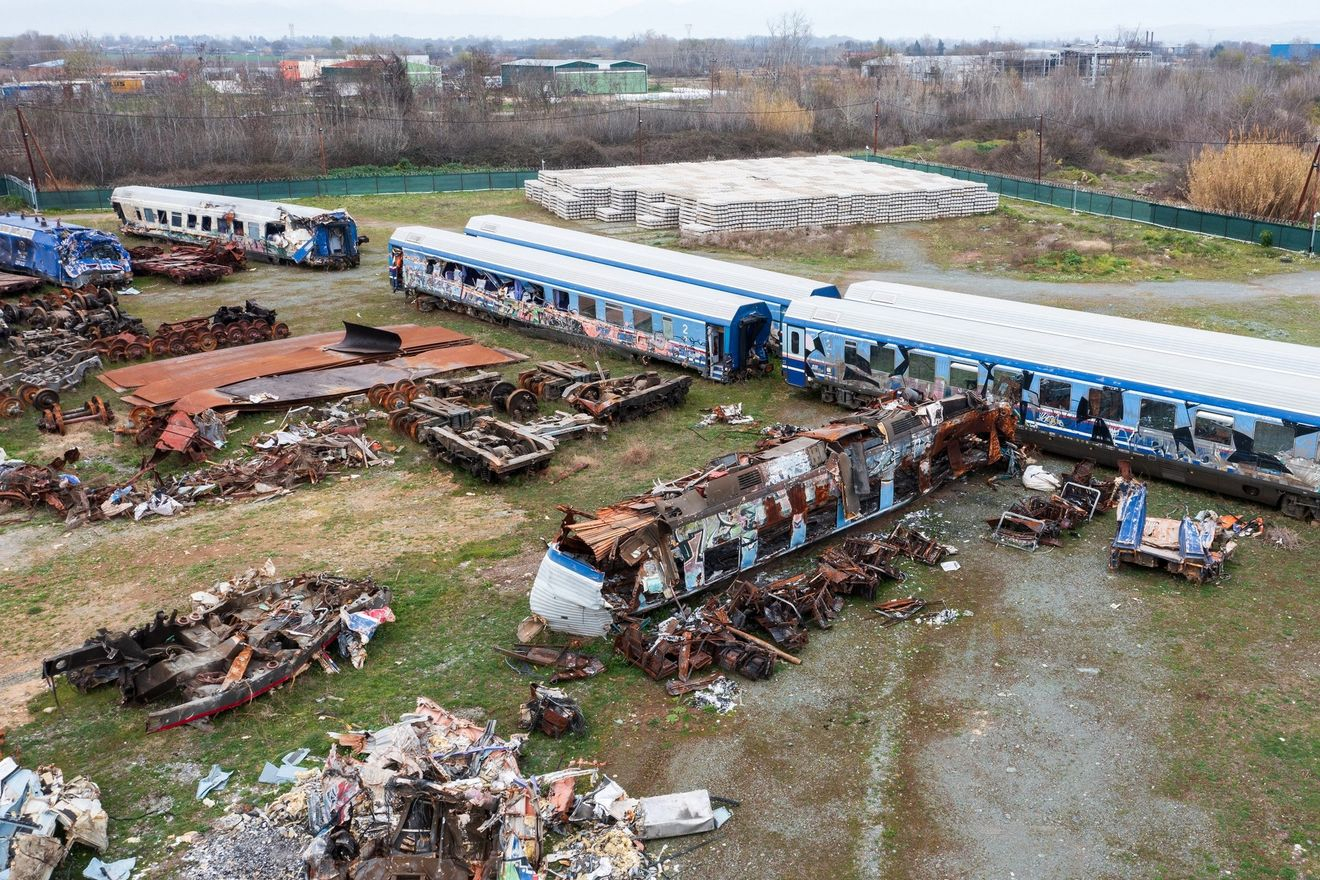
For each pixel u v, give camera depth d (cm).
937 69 13912
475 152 7862
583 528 1675
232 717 1484
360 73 11694
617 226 5531
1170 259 4681
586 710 1499
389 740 1355
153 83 12412
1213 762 1376
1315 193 5384
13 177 6325
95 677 1548
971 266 4625
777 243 4944
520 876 1149
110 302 3616
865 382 2748
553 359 3250
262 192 6381
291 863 1197
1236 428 2108
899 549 1958
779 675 1587
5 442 2567
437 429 2403
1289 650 1630
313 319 3762
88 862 1212
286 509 2217
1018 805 1302
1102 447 2336
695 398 2900
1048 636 1683
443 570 1928
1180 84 10544
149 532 2109
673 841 1250
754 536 1819
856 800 1313
